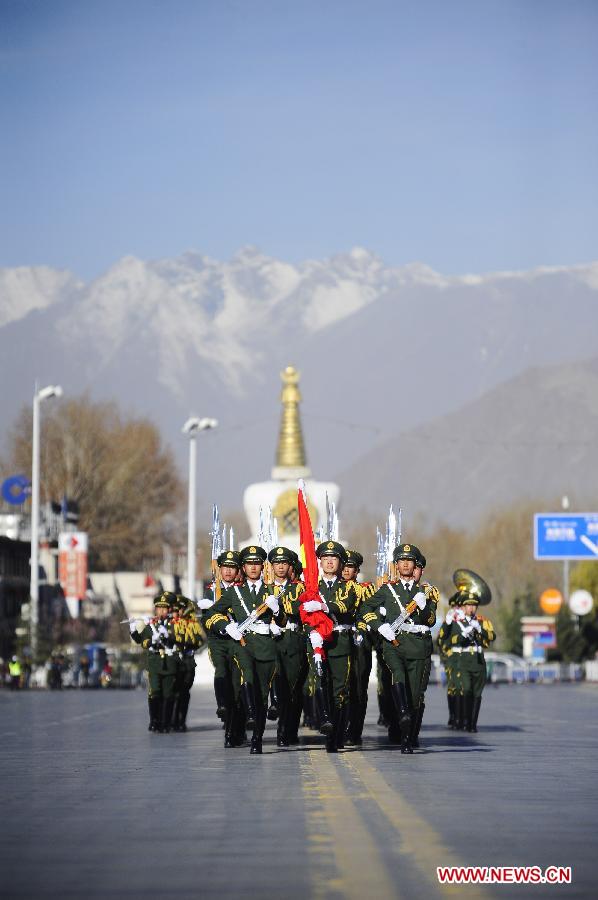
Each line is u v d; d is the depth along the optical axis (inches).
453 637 2380.7
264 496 6181.1
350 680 1876.2
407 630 1820.9
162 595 2373.3
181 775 1535.4
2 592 7081.7
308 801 1277.1
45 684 5885.8
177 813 1211.2
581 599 7199.8
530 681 7618.1
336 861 968.3
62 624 6535.4
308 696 1946.4
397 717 1977.1
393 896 855.1
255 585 1872.5
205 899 852.6
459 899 846.5
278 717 1932.8
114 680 6053.2
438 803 1259.8
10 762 1733.5
